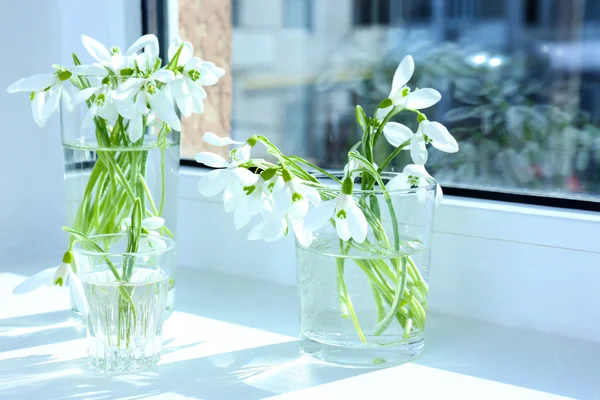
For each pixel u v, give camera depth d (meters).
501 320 0.81
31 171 0.99
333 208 0.67
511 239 0.79
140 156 0.77
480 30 3.74
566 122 2.78
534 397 0.69
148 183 0.78
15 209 0.99
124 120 0.76
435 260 0.83
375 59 3.74
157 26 1.02
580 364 0.74
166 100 0.73
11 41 0.97
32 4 0.98
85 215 0.78
